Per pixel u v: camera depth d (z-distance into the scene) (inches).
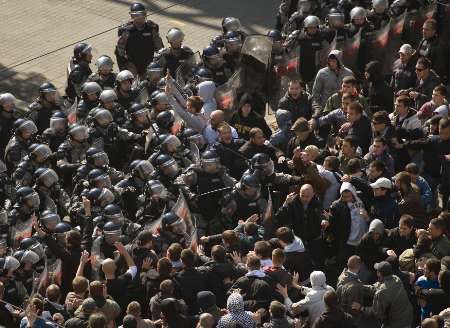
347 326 1238.9
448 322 1264.8
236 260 1382.9
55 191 1615.4
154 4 2659.9
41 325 1242.6
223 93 1894.7
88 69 1993.1
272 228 1519.4
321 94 1905.8
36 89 2256.4
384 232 1454.2
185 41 2463.1
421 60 1866.4
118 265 1382.9
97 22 2568.9
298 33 2020.2
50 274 1403.8
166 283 1279.5
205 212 1560.0
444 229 1422.2
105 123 1727.4
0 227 1520.7
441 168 1663.4
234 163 1663.4
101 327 1172.5
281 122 1738.4
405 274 1379.2
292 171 1642.5
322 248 1524.4
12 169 1733.5
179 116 1777.8
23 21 2561.5
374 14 2086.6
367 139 1702.8
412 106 1855.3
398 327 1328.7
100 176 1562.5
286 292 1306.6
